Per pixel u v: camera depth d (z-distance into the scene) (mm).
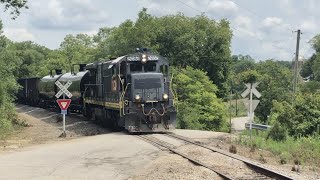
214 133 24484
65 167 13578
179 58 59000
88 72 35875
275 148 20391
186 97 51188
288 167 15336
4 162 14516
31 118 41344
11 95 41562
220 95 64750
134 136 21906
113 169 13312
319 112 29266
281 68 78062
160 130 23734
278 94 67688
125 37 55344
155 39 57125
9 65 40469
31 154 16375
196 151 16641
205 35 60469
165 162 14242
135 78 23516
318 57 90312
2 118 30406
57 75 49406
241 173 12883
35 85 57531
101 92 28891
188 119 46281
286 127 29328
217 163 14406
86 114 35156
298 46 50219
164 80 24406
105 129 28094
